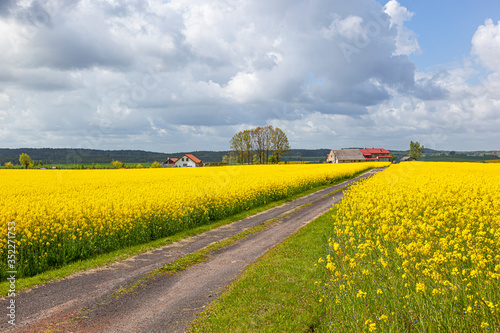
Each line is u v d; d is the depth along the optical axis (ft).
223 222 59.93
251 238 47.03
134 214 48.91
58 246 37.65
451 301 16.60
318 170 161.99
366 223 36.78
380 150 480.64
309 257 33.42
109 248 42.16
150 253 40.57
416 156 434.71
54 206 51.31
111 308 24.57
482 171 136.56
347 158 424.87
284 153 364.79
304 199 87.40
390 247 27.66
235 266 34.45
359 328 16.93
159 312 23.79
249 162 365.40
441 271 19.61
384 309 17.57
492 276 17.39
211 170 179.63
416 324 16.15
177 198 61.46
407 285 18.85
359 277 22.16
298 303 23.13
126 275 32.04
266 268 31.09
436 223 31.99
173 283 29.86
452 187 62.75
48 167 317.22
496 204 41.27
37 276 31.91
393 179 87.76
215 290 27.86
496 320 15.07
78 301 25.84
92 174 150.10
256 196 79.36
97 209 50.26
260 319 21.36
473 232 31.48
